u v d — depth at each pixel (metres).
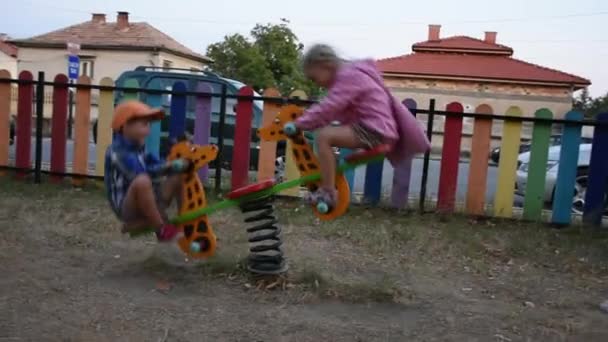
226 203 4.21
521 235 6.23
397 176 7.02
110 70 37.12
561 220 6.73
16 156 7.72
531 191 6.86
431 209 7.02
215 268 4.41
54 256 4.71
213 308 3.81
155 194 4.12
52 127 7.63
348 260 5.04
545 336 3.67
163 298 3.93
